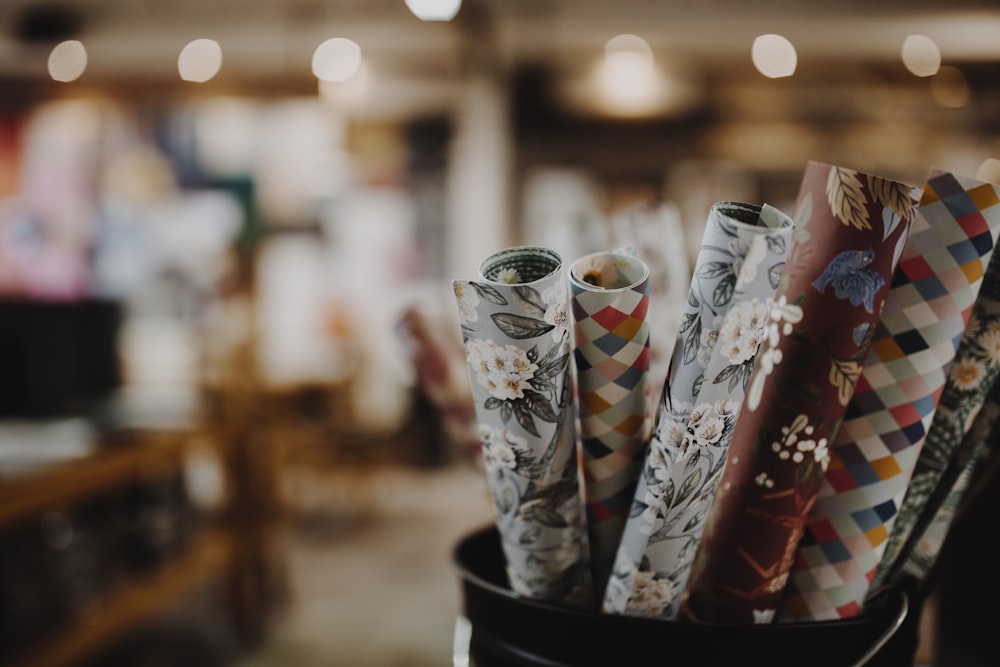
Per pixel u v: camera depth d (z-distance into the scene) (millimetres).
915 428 427
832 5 5707
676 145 7578
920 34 6078
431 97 7129
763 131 7480
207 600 3361
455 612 3145
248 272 7266
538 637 422
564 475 447
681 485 405
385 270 7285
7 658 1818
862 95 7191
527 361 412
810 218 415
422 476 5953
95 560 2406
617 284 439
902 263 422
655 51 6586
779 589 438
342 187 7277
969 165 7219
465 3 5754
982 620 646
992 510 638
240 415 3021
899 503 435
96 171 7328
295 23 6164
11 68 6930
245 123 7246
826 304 407
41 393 2664
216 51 6043
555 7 5801
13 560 2090
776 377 418
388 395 6566
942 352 422
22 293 7391
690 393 397
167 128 7270
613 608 436
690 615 447
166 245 7316
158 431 2574
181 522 2863
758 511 424
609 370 431
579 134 7605
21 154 7328
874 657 406
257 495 3062
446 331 657
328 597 3348
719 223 390
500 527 469
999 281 441
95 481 1974
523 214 7652
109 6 6051
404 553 4012
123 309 2953
